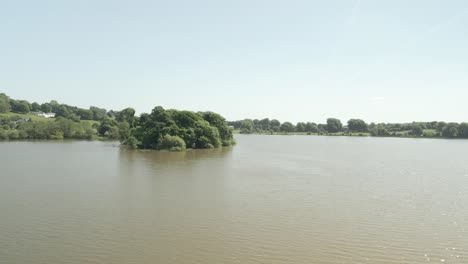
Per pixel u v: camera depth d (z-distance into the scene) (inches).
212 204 1604.3
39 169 2514.8
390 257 1061.1
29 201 1596.9
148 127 4483.3
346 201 1711.4
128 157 3385.8
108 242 1136.2
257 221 1370.6
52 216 1385.3
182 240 1165.1
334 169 2888.8
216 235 1214.9
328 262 1021.8
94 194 1750.7
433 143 7741.1
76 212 1441.9
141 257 1031.0
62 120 6515.8
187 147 4441.4
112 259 1015.0
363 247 1131.3
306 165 3107.8
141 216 1405.0
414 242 1177.4
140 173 2407.7
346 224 1350.9
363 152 4835.1
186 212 1471.5
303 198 1755.7
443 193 1940.2
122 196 1718.8
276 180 2251.5
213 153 4010.8
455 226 1343.5
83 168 2600.9
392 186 2137.1
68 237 1171.9
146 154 3708.2
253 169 2738.7
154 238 1177.4
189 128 4503.0
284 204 1630.2
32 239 1149.1
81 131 6387.8
